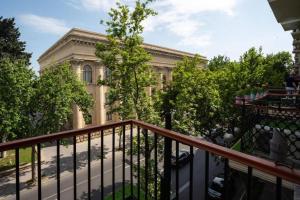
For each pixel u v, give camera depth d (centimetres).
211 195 1527
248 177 176
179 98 1780
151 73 1730
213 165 2075
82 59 3250
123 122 343
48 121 1856
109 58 1623
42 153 2481
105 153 2438
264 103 948
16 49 3259
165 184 325
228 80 2266
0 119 1669
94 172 1947
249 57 2597
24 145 235
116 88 1672
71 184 1750
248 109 801
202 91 1881
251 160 169
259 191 1015
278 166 154
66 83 2103
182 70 1955
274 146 379
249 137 764
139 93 1684
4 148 223
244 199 1114
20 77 1753
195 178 1839
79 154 2444
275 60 3853
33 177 1794
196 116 1872
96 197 1516
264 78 2875
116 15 1554
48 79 1886
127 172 1903
